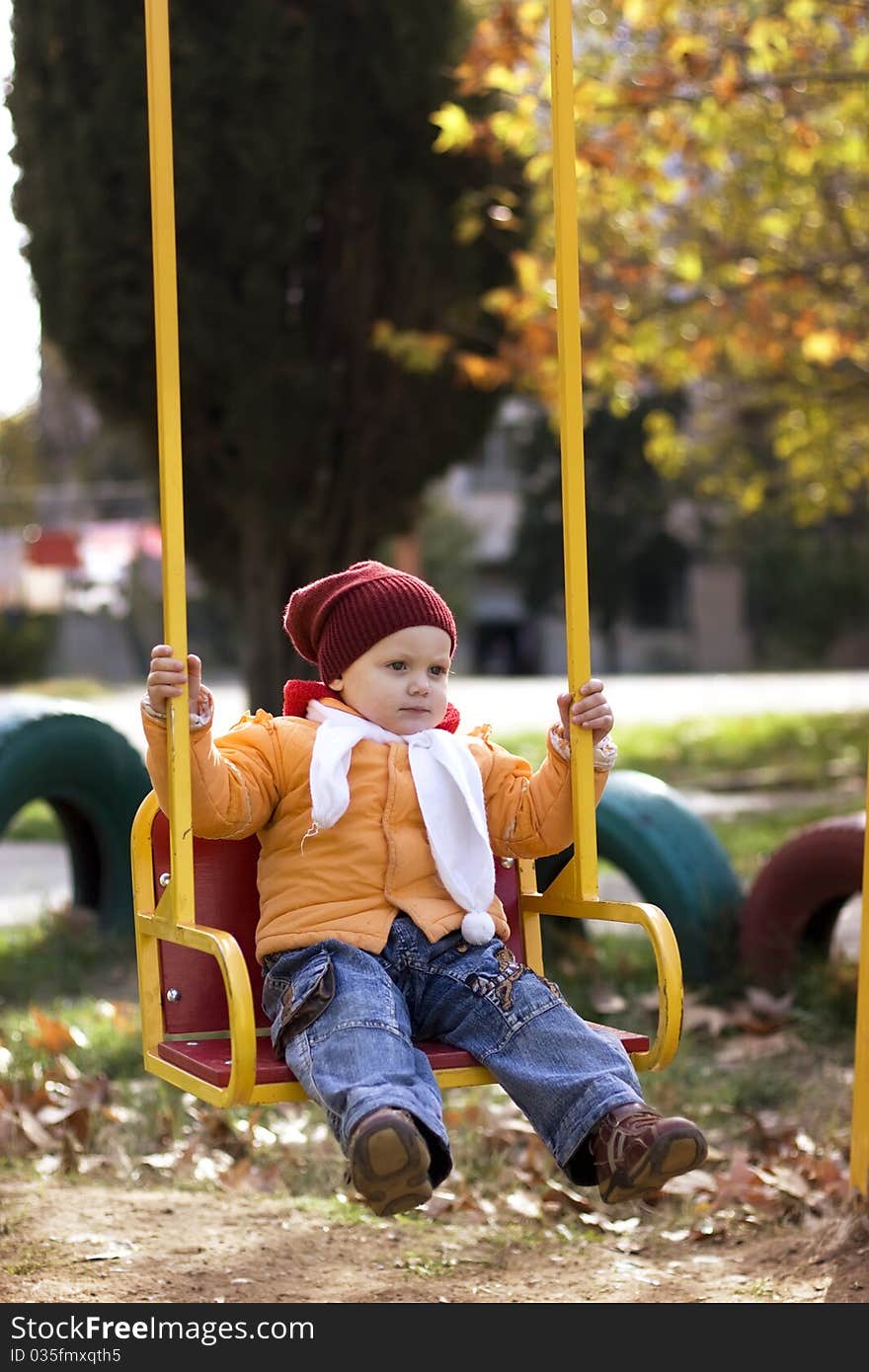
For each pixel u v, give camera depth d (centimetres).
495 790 322
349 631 317
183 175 847
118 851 750
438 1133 263
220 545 944
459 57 898
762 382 1308
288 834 308
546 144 912
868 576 3844
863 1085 364
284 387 887
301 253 895
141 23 836
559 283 305
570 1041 284
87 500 3822
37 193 867
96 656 3816
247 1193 421
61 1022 563
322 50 873
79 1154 452
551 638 4281
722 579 4188
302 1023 279
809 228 1098
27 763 691
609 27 907
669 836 621
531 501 3975
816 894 585
